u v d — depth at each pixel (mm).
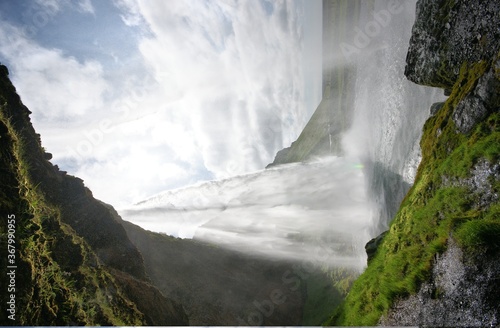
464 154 7219
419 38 9977
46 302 7324
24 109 12797
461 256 5613
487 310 4848
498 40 6848
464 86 7969
